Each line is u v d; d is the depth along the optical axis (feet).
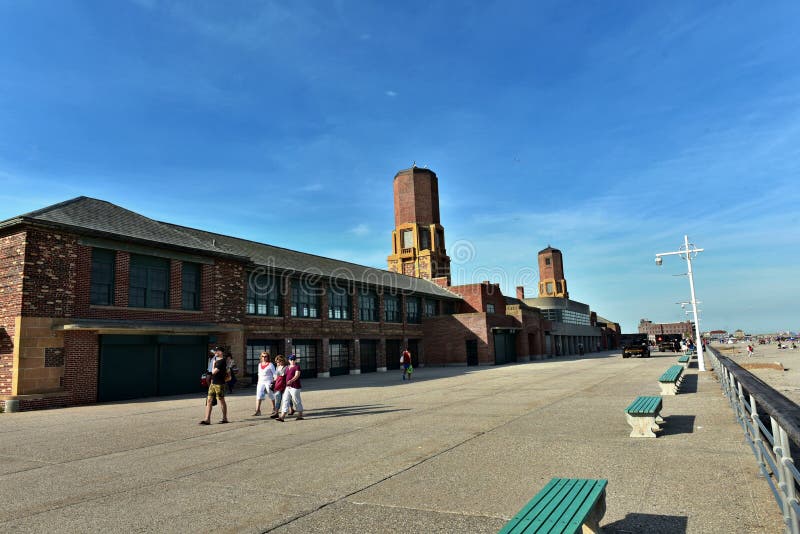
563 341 239.91
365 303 136.36
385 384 83.92
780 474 15.33
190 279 82.33
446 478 24.08
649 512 18.69
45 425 45.93
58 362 62.85
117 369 69.31
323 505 20.74
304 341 114.21
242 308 90.22
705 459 25.79
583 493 15.87
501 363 159.84
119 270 71.51
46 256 63.31
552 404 48.93
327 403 56.80
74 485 24.90
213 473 26.58
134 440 36.86
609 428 35.29
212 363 47.75
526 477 23.79
